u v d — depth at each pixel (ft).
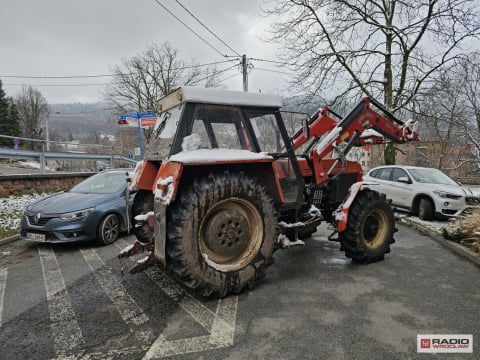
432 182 24.22
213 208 10.16
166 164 9.92
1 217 21.53
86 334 8.20
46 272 12.92
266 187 11.60
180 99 10.44
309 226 13.48
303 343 7.57
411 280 11.62
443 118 37.09
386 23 37.45
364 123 14.69
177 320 8.81
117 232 17.78
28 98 138.00
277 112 12.31
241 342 7.66
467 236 16.34
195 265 9.45
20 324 8.75
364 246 13.25
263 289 10.85
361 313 9.04
